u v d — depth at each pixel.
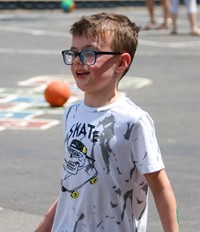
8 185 14.53
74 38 7.54
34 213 13.10
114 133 7.40
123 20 7.59
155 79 26.59
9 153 16.77
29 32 38.78
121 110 7.46
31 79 26.55
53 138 18.19
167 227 7.32
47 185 14.54
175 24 39.00
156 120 20.25
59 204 7.61
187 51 33.41
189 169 15.66
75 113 7.64
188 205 13.51
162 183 7.38
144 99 23.03
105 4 54.50
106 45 7.47
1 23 42.94
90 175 7.40
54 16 47.97
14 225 12.56
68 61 7.56
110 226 7.42
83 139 7.46
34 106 21.91
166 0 40.31
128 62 7.60
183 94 23.86
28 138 18.14
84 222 7.45
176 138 18.34
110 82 7.54
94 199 7.40
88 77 7.48
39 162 16.08
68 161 7.53
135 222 7.53
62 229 7.54
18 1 51.88
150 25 40.91
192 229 12.41
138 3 54.88
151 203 13.48
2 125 19.44
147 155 7.35
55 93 21.59
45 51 32.66
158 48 34.06
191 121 20.14
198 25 44.19
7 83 25.73
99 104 7.54
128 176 7.43
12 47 33.53
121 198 7.43
